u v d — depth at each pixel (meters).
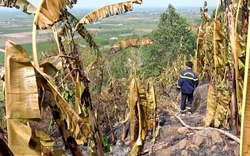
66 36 3.46
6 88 2.11
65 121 2.65
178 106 9.93
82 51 8.47
